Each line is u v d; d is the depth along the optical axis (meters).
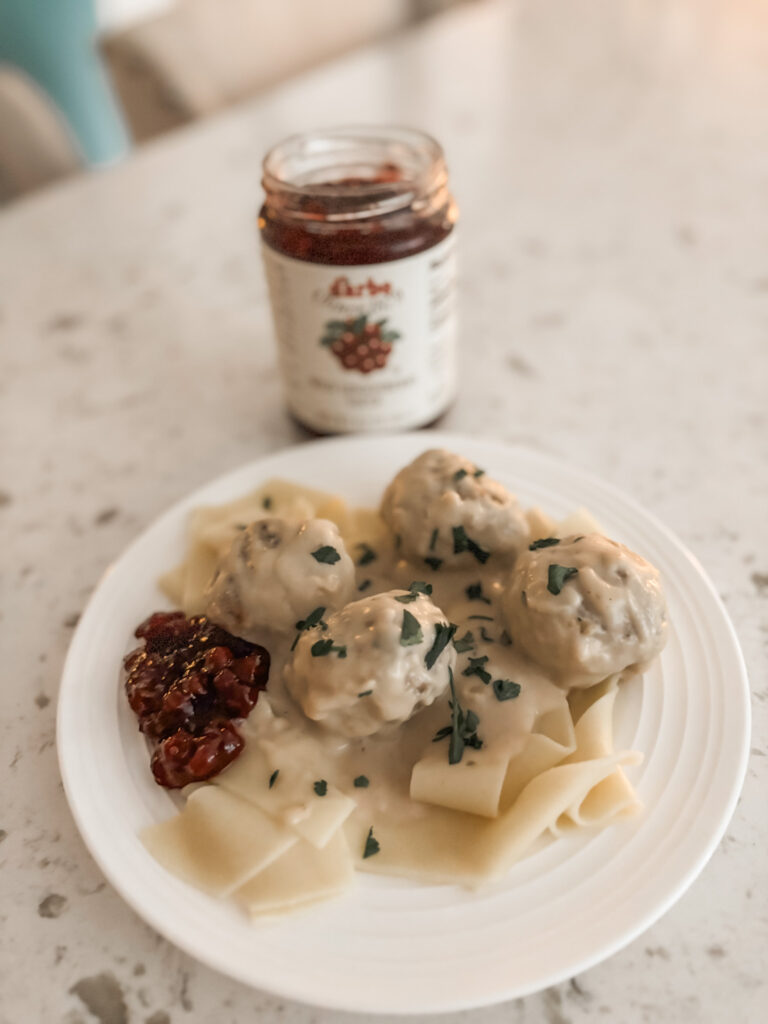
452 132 0.64
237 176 0.61
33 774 0.28
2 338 0.49
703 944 0.24
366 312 0.34
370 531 0.34
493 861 0.23
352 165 0.37
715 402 0.42
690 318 0.47
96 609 0.31
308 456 0.36
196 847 0.24
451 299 0.36
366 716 0.25
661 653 0.28
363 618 0.26
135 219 0.58
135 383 0.45
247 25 0.76
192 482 0.40
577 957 0.22
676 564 0.31
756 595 0.33
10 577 0.36
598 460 0.39
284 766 0.26
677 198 0.57
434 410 0.39
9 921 0.25
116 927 0.25
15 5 1.02
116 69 0.73
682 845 0.24
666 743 0.26
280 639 0.29
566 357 0.45
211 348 0.47
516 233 0.54
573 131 0.64
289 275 0.33
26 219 0.58
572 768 0.25
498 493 0.31
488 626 0.29
